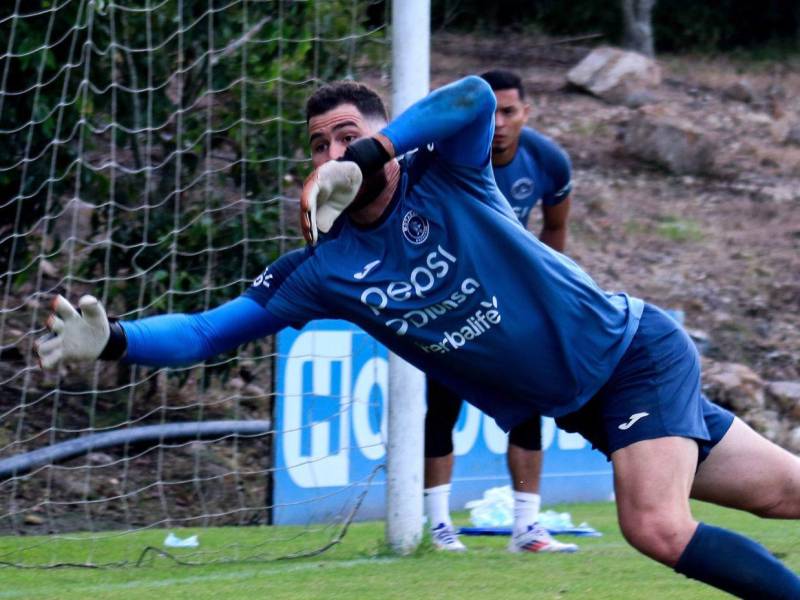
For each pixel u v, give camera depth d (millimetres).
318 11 23297
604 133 54344
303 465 22109
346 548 19484
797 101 62969
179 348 10734
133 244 26453
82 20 25250
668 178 50344
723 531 10500
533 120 55406
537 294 10656
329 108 10836
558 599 14875
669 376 10875
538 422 18734
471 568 17078
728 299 39875
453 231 10516
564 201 20516
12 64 25703
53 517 22484
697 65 71250
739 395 32656
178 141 24141
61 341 10148
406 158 10703
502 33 74312
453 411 19312
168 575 16953
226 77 25562
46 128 25406
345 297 10852
